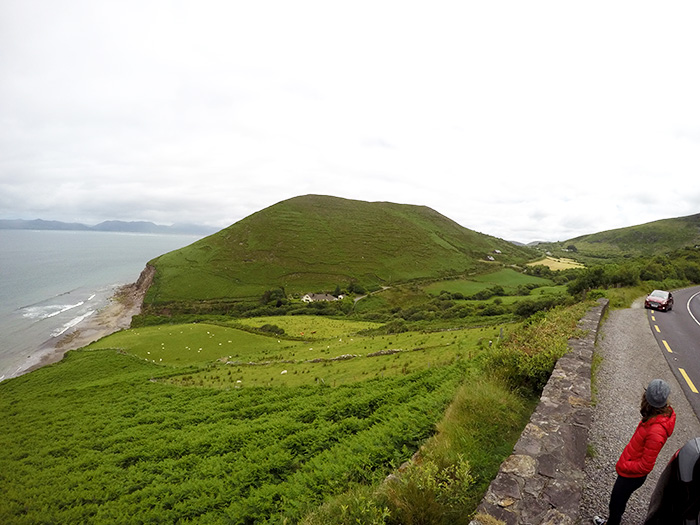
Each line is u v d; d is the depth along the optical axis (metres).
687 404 10.15
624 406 9.52
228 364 44.47
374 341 46.91
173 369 43.94
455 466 6.05
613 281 45.03
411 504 5.48
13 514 13.56
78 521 12.61
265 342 64.81
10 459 19.78
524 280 163.75
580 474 5.51
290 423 16.97
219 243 188.25
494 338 26.61
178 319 110.62
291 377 32.28
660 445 4.53
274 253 181.38
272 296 140.12
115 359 53.16
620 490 4.91
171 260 168.88
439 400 11.69
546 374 10.23
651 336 18.78
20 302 127.50
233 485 12.12
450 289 148.25
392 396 16.44
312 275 167.00
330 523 5.86
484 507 4.89
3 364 65.50
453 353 26.14
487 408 8.63
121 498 13.46
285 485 10.55
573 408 7.63
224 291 146.00
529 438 6.52
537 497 5.03
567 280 156.38
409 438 9.82
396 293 147.75
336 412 16.50
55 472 16.88
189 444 17.23
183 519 11.02
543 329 15.20
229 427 18.86
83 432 22.80
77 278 189.38
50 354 70.75
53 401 33.12
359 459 9.45
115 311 118.75
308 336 71.25
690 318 26.05
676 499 4.24
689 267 62.06
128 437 20.30
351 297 142.88
